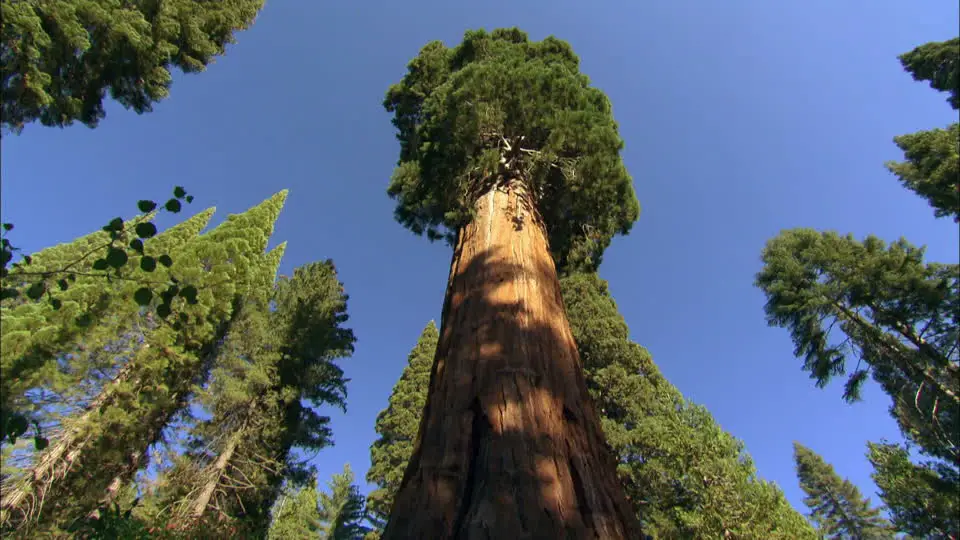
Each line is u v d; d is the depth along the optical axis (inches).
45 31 272.1
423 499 72.1
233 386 559.5
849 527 1477.6
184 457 516.7
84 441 398.0
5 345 349.7
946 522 594.6
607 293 626.2
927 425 607.2
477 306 115.6
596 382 531.5
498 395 86.3
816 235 749.9
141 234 102.0
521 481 69.5
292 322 735.7
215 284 530.0
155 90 362.0
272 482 642.8
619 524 70.5
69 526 345.1
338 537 1120.2
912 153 586.2
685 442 434.6
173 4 357.4
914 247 644.7
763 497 397.4
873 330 652.1
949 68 571.8
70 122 328.8
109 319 416.5
